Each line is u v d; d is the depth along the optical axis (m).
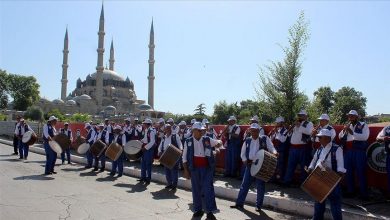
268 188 11.91
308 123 11.49
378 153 10.67
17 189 11.98
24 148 22.12
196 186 9.09
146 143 14.31
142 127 18.58
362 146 10.08
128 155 15.03
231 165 14.43
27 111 90.06
